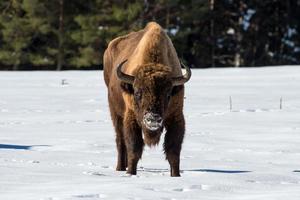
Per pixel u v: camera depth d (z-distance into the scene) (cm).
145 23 15175
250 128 5084
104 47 15038
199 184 2708
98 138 4519
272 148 4156
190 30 15138
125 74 3173
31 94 7556
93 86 8606
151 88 3014
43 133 4762
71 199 2331
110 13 15212
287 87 8112
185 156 3803
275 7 16850
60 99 7088
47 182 2739
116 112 3628
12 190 2523
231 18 16888
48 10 15225
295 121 5478
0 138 4459
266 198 2392
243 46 16812
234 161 3631
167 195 2444
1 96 7312
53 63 15375
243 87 8175
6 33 15275
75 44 15400
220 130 4966
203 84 8625
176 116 3200
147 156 3888
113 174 3098
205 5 15338
